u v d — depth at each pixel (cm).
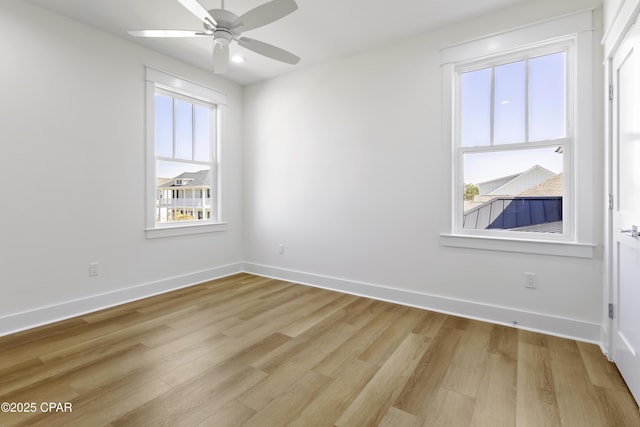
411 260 301
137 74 312
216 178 405
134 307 293
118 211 302
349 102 336
